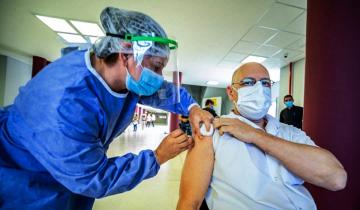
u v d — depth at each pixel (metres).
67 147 0.67
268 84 1.16
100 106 0.80
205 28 3.65
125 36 0.79
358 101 1.51
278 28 3.48
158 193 2.89
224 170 1.00
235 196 0.97
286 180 0.93
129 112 1.05
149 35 0.82
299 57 4.80
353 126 1.52
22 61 6.66
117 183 0.75
